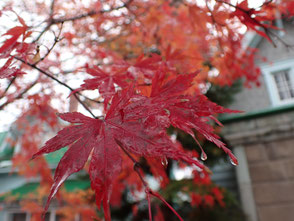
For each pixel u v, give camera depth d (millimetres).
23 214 6926
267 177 4594
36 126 2828
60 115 671
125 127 663
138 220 4965
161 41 2506
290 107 4609
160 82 817
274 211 4355
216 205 4461
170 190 4227
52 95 2064
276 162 4621
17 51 956
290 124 4578
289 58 8195
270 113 4793
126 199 5355
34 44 998
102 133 657
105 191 561
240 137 4887
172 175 6234
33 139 2949
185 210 4965
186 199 4660
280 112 4734
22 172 3201
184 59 1461
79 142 638
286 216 4266
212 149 5504
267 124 4766
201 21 1568
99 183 574
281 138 4680
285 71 8375
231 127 5027
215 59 2178
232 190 6625
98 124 686
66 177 573
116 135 647
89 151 624
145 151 606
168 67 1248
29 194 3320
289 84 8234
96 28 2537
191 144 5297
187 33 2281
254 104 8047
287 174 4496
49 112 2271
